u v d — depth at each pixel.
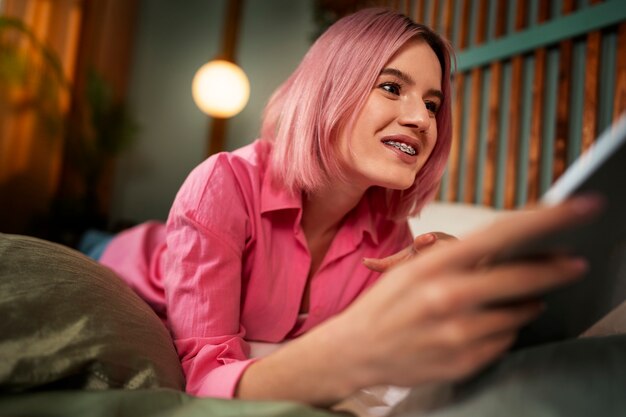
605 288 0.39
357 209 0.87
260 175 0.80
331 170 0.71
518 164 1.68
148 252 1.33
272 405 0.37
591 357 0.36
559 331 0.48
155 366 0.49
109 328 0.49
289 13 3.36
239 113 3.35
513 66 1.68
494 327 0.30
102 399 0.39
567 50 1.49
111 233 2.88
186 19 3.29
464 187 1.90
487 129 1.78
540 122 1.57
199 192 0.70
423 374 0.32
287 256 0.81
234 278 0.68
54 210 2.53
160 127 3.23
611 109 1.40
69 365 0.43
